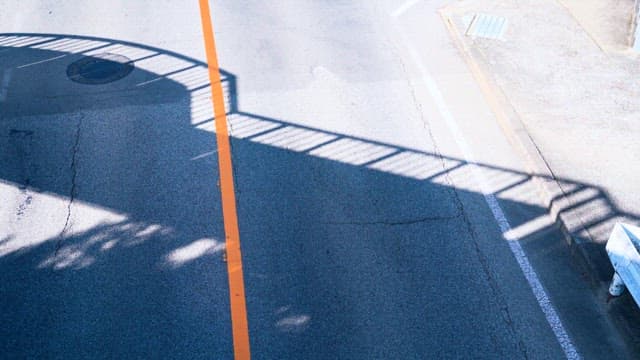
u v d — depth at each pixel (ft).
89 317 18.21
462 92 28.66
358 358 17.19
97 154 24.61
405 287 19.27
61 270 19.71
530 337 17.76
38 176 23.44
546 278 19.57
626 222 20.92
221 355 17.21
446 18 35.06
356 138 25.88
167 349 17.34
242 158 24.57
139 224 21.47
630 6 34.76
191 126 26.35
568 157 23.85
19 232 21.06
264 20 35.14
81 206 22.15
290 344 17.51
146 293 18.98
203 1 37.17
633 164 23.50
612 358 17.08
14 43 32.19
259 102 28.04
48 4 36.52
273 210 22.11
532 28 32.78
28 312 18.35
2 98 27.81
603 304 18.60
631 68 29.22
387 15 35.70
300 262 20.10
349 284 19.35
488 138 25.77
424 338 17.72
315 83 29.50
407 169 24.16
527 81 28.40
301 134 26.05
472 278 19.60
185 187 23.08
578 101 27.02
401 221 21.75
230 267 19.86
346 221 21.71
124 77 29.60
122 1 36.99
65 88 28.66
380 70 30.50
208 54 31.68
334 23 34.86
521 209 22.22
